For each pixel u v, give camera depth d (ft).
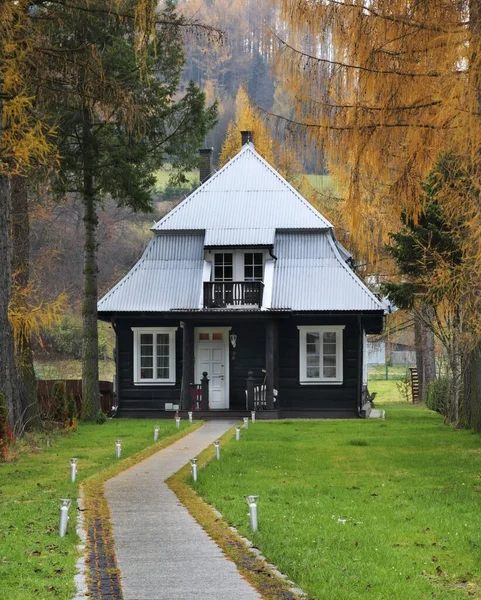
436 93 54.34
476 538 41.29
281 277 129.49
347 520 45.83
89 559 37.37
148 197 119.14
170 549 39.45
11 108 68.33
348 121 58.03
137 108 86.17
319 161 60.95
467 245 66.13
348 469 67.77
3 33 69.15
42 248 219.61
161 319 131.23
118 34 105.29
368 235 69.05
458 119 53.21
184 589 32.24
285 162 61.21
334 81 57.98
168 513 48.93
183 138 119.85
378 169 59.36
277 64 58.59
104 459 74.49
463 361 102.99
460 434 93.86
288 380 129.18
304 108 58.80
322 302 126.41
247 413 122.62
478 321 78.13
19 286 91.50
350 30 56.49
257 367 131.34
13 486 59.77
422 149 57.16
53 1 79.77
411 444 84.79
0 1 67.82
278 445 84.94
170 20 89.51
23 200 99.81
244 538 41.60
